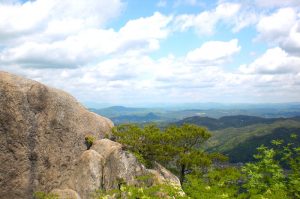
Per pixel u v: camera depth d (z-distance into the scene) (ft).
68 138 114.62
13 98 102.83
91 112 129.90
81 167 104.32
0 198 97.60
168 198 76.23
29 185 102.78
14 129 101.86
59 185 107.86
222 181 77.46
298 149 75.97
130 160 107.86
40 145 107.24
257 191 69.77
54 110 112.78
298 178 71.56
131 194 77.61
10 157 100.53
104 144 113.50
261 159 76.79
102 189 100.53
